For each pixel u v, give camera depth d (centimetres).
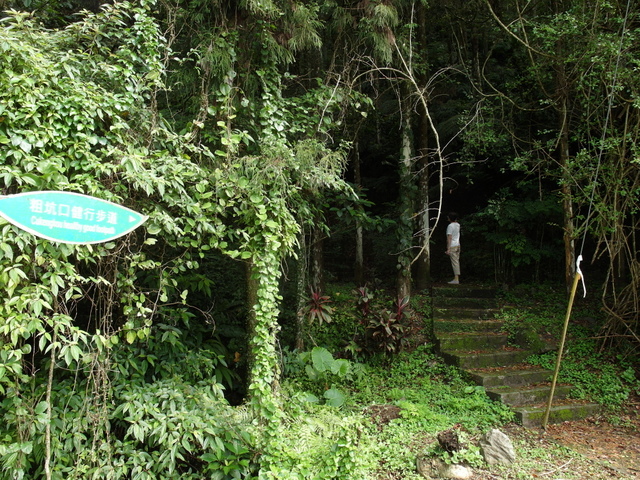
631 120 625
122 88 399
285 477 364
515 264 848
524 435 504
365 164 1219
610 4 593
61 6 590
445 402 571
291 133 529
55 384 420
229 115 455
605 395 585
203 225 395
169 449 384
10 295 318
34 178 331
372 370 677
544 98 780
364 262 1080
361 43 613
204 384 463
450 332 723
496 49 1019
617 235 650
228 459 387
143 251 482
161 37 426
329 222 1053
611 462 455
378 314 696
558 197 808
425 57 809
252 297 502
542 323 739
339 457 367
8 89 327
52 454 372
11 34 343
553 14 687
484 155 955
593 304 766
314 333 718
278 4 491
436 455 435
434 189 1104
